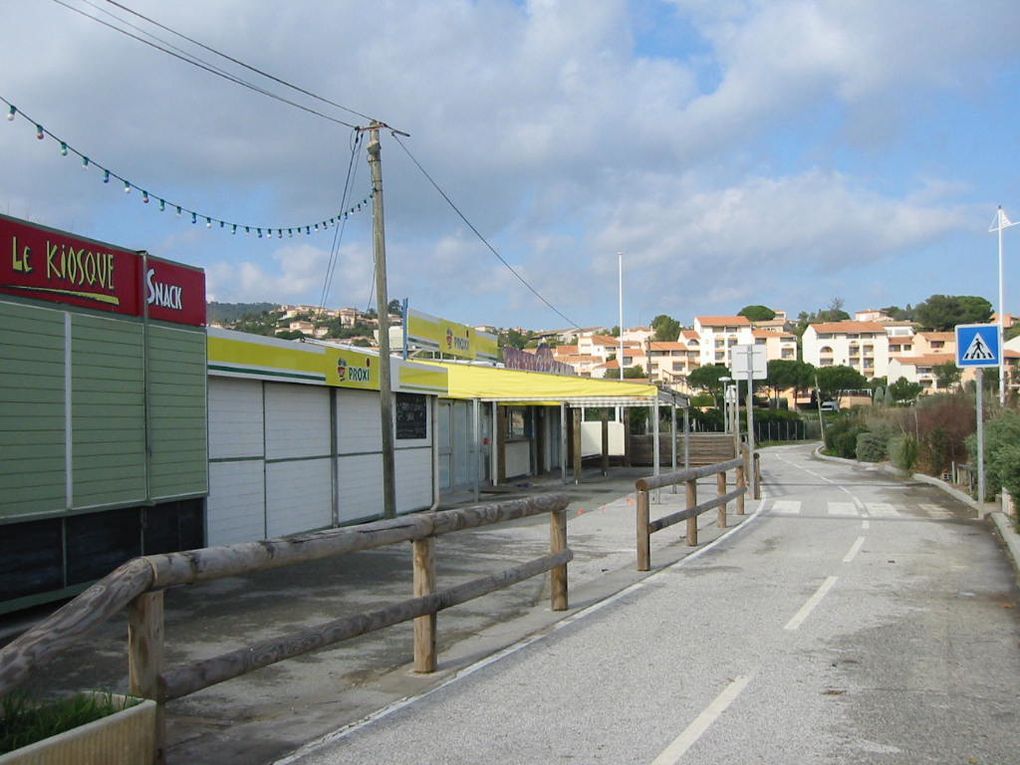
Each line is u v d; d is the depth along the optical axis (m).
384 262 17.19
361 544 6.10
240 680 7.04
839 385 100.44
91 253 9.95
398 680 6.94
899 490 25.38
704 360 133.00
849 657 7.46
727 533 16.08
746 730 5.66
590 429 40.41
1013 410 21.94
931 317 135.25
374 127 17.22
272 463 14.80
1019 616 9.04
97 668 7.41
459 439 26.58
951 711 6.03
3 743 3.87
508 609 9.70
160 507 11.07
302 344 15.29
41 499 9.25
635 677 6.91
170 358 11.16
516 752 5.31
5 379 8.89
